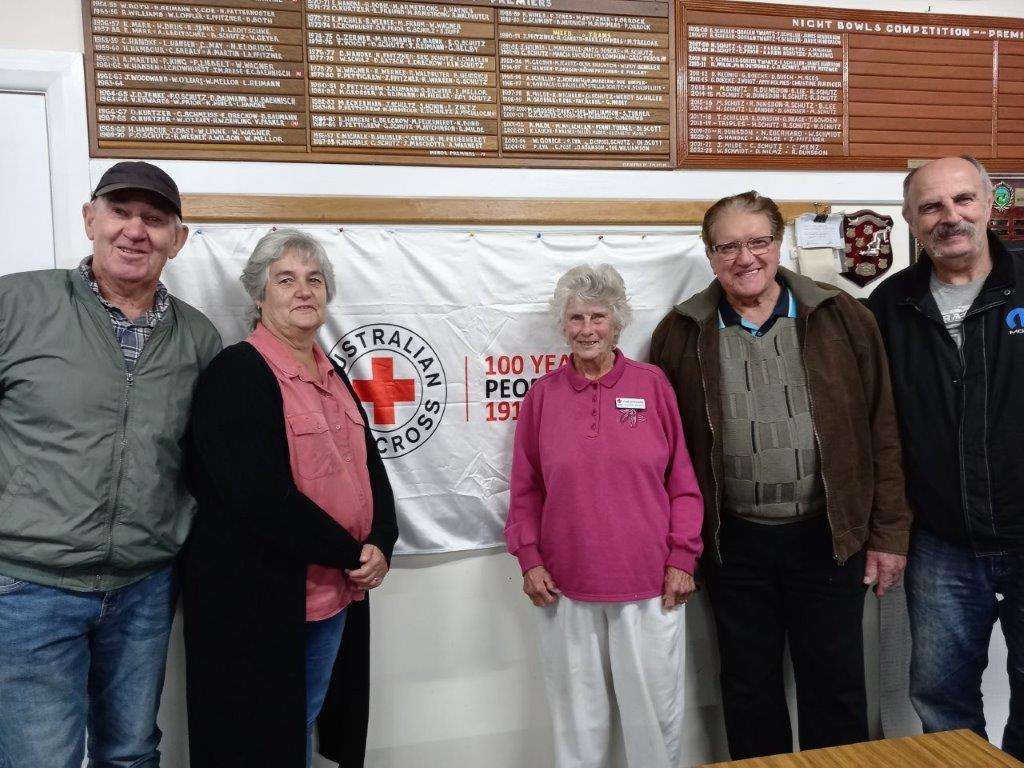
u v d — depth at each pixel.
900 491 1.53
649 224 1.80
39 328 1.16
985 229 1.47
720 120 1.81
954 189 1.42
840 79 1.86
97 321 1.18
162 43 1.52
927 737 1.06
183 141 1.54
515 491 1.56
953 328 1.50
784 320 1.51
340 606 1.32
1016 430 1.44
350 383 1.50
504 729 1.76
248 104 1.57
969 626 1.55
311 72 1.59
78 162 1.50
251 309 1.40
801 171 1.87
